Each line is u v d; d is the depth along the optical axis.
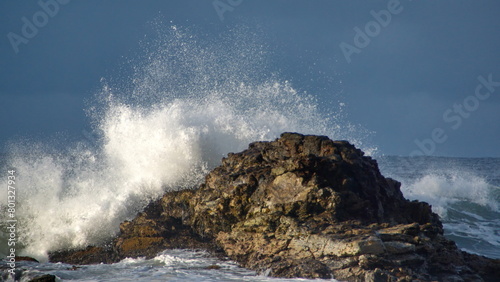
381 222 47.06
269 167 49.78
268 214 45.69
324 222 43.88
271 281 38.50
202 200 51.06
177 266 43.72
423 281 37.94
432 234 44.62
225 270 42.34
